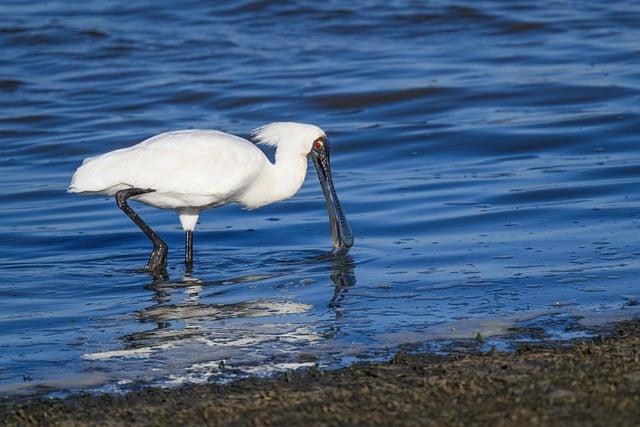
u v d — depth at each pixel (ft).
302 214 60.44
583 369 31.68
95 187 48.83
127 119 85.56
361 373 33.01
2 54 107.14
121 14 119.44
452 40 109.40
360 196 62.95
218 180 49.67
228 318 41.75
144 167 48.91
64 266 50.93
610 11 116.57
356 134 78.38
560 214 56.29
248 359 36.32
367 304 42.91
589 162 68.13
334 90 90.33
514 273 46.44
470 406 28.81
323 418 28.66
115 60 104.47
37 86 96.89
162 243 49.80
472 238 53.01
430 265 48.65
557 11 116.98
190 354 37.14
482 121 80.38
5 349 38.47
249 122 83.97
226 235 56.49
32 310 43.91
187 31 113.80
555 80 90.79
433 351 36.32
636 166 65.98
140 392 32.48
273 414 29.27
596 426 26.76
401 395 30.25
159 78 97.66
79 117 86.48
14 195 65.92
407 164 71.41
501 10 116.37
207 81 95.61
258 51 106.32
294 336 38.88
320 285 46.24
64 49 107.76
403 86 90.38
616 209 56.49
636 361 32.14
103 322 41.86
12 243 55.47
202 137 50.37
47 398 32.86
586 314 40.14
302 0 121.29
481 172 67.46
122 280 48.47
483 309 41.45
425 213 58.29
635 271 45.83
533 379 30.96
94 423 29.60
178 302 44.50
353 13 118.01
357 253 51.67
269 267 49.98
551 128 77.15
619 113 79.87
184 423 29.07
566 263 47.62
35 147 78.13
